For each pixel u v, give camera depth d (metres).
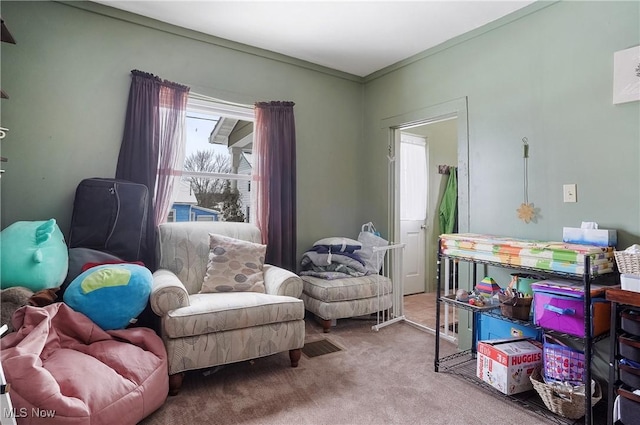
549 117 2.25
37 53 2.31
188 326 1.91
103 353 1.64
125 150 2.53
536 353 1.97
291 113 3.24
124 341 1.81
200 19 2.66
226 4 2.46
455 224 4.63
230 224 2.84
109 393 1.46
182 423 1.67
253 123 3.19
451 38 2.87
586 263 1.59
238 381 2.10
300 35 2.88
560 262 1.72
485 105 2.62
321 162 3.54
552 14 2.25
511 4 2.37
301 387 2.04
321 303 2.96
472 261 2.18
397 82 3.39
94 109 2.49
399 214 3.54
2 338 1.48
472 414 1.78
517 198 2.41
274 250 3.10
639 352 1.49
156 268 2.55
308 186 3.46
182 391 1.98
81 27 2.45
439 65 2.98
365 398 1.92
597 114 2.04
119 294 1.83
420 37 2.87
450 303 2.26
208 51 2.92
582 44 2.11
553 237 2.22
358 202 3.80
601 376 1.95
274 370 2.25
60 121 2.38
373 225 3.65
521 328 2.20
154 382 1.68
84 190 2.26
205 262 2.60
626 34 1.93
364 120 3.81
